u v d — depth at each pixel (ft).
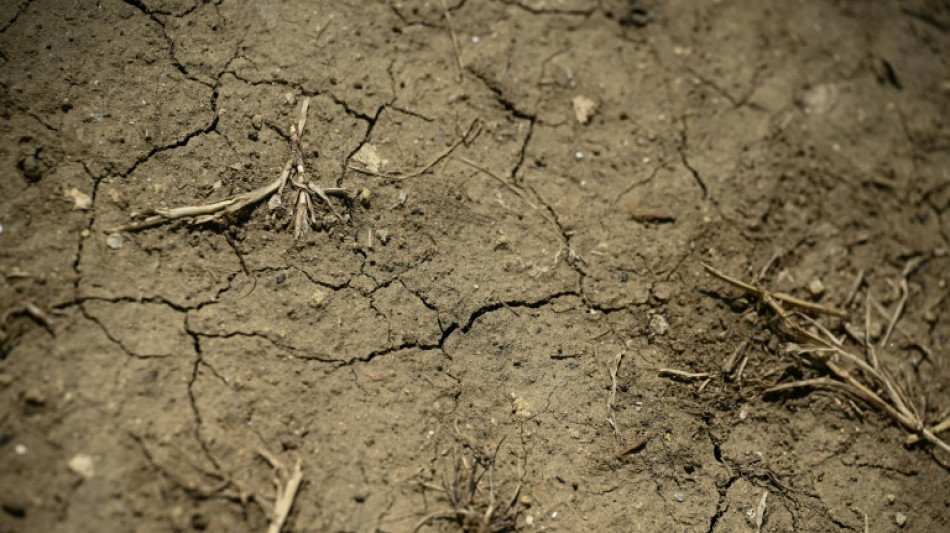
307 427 3.25
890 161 3.65
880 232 3.58
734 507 3.34
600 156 3.50
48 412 3.18
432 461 3.26
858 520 3.36
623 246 3.44
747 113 3.61
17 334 3.20
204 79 3.38
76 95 3.32
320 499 3.22
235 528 3.18
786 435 3.39
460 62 3.51
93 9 3.37
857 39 3.75
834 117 3.66
